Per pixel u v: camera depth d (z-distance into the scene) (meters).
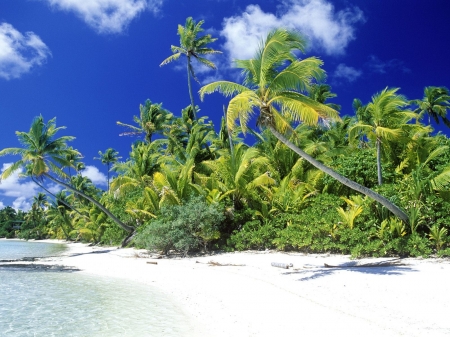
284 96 12.87
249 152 22.19
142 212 28.20
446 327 6.36
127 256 22.88
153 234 20.88
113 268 18.11
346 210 17.53
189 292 11.23
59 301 10.55
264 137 28.55
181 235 20.14
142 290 12.21
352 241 15.22
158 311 9.12
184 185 23.91
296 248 18.38
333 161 23.72
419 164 18.23
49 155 31.95
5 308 9.73
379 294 8.84
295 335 6.47
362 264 13.01
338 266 13.09
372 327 6.62
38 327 7.85
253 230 20.44
